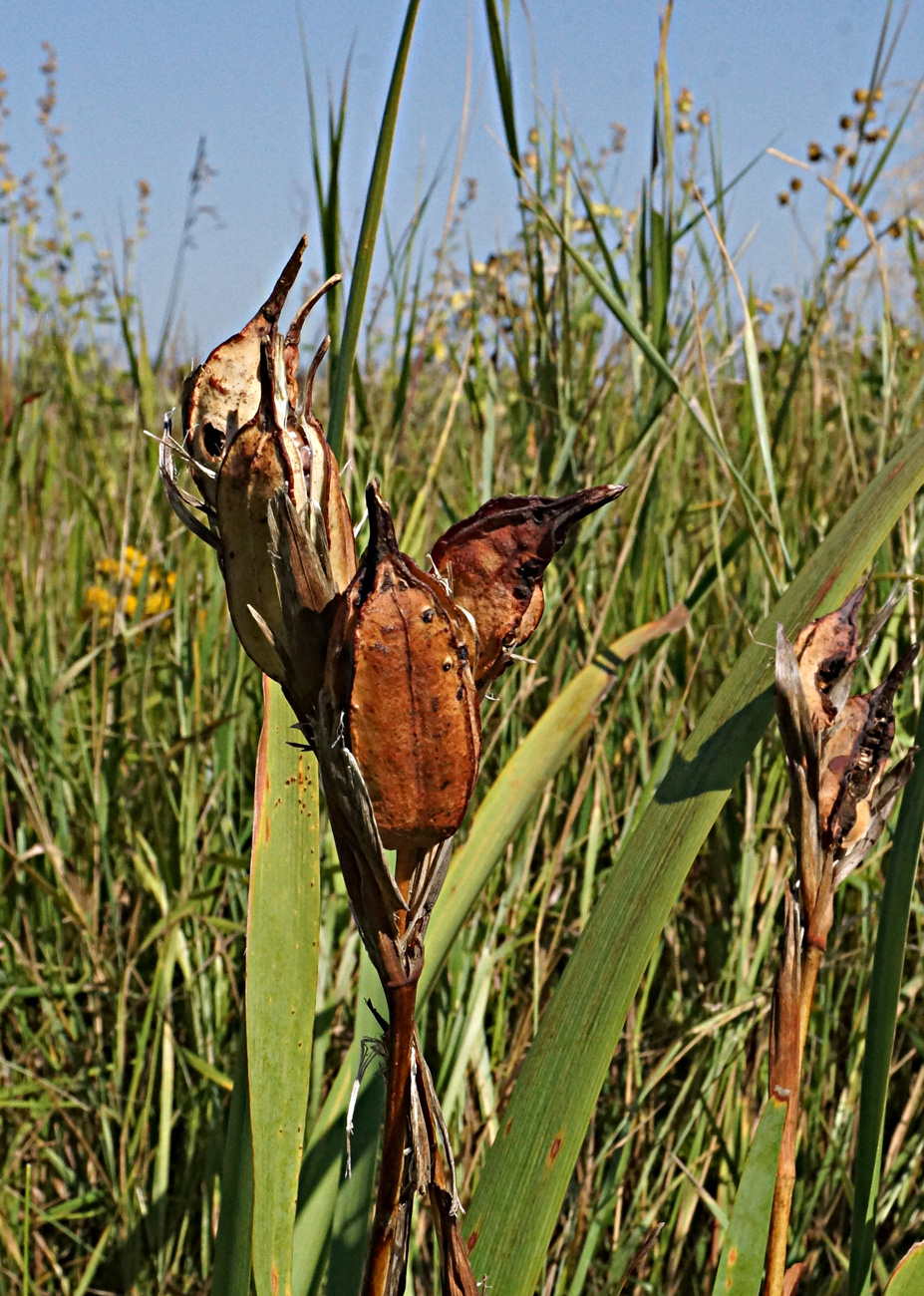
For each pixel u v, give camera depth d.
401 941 0.40
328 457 0.39
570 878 1.25
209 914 1.24
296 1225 0.58
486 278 1.47
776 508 0.84
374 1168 0.60
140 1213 1.03
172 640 1.45
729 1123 1.04
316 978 0.52
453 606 0.39
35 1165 1.15
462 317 1.50
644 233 1.00
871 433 1.54
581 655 1.25
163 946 1.15
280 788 0.52
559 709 0.69
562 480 1.23
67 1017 1.24
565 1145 0.52
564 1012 0.53
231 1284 0.54
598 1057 0.52
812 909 0.46
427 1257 0.99
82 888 1.30
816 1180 1.01
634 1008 1.12
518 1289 0.51
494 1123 0.97
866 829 0.46
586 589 1.30
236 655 1.25
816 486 1.42
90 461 1.84
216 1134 1.00
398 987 0.40
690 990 1.25
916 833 0.52
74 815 1.40
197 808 1.29
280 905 0.52
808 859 0.45
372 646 0.38
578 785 1.11
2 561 1.60
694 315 0.90
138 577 1.54
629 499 1.34
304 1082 0.51
